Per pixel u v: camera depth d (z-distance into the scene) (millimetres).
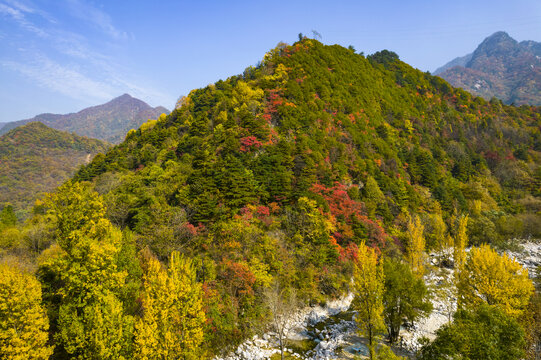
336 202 57531
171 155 72000
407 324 37000
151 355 20781
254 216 48281
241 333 32750
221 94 94812
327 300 43281
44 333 22172
